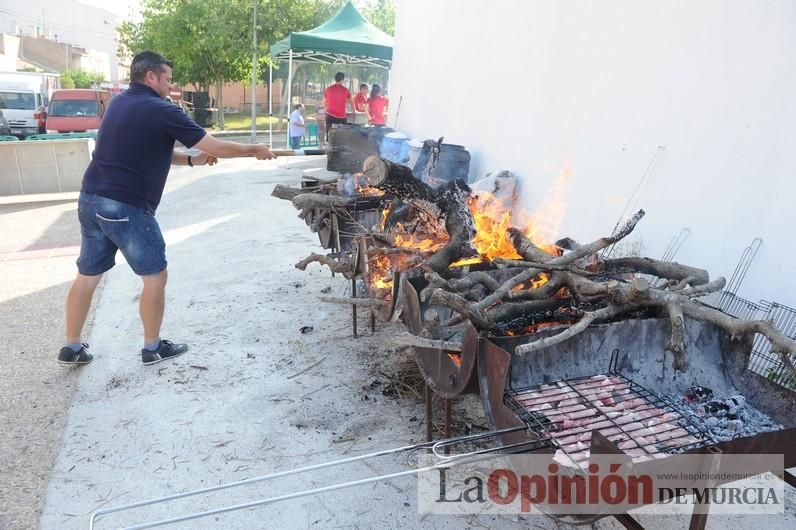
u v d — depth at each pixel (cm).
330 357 395
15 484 266
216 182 1066
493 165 664
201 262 602
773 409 243
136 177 345
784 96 333
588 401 232
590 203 504
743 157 360
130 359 388
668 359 263
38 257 635
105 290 524
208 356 394
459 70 734
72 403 334
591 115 500
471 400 343
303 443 301
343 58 1360
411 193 383
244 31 2356
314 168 1220
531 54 584
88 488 265
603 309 260
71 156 932
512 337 237
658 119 426
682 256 406
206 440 302
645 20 436
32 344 411
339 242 477
